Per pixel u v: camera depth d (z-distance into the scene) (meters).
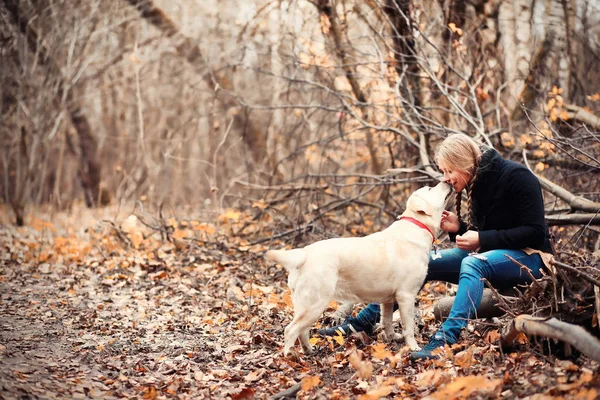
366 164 10.54
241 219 8.78
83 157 15.91
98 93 17.08
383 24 8.38
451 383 3.15
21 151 12.71
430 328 4.89
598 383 3.19
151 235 8.49
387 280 4.18
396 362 3.68
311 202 8.61
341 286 4.19
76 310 5.55
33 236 9.36
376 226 8.50
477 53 8.68
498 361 3.88
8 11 12.37
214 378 4.02
